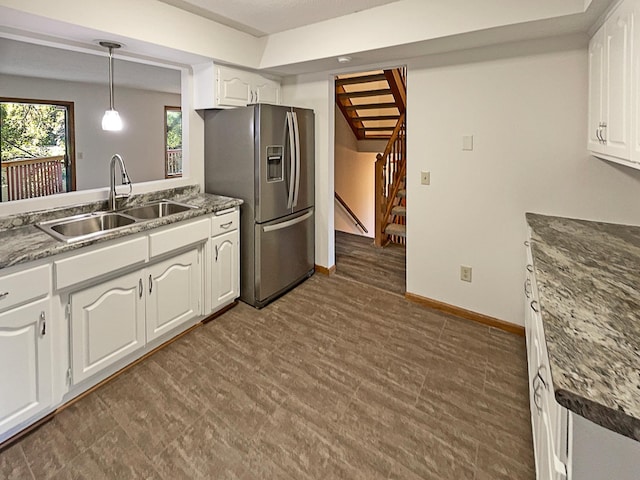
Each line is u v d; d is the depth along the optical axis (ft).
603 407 2.34
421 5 7.94
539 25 6.98
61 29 7.09
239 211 10.36
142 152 22.80
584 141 7.64
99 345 6.72
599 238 6.36
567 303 3.83
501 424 6.07
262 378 7.25
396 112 19.21
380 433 5.88
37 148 18.95
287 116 10.62
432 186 9.91
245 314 10.03
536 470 4.79
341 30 9.20
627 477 2.46
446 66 9.20
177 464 5.26
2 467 5.15
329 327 9.34
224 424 6.03
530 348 6.24
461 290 9.85
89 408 6.33
